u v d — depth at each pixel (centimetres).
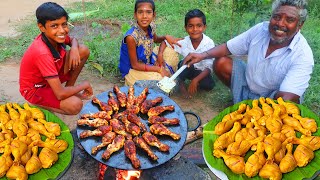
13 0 722
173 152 222
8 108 251
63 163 215
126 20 616
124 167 210
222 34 535
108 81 443
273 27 290
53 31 285
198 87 421
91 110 256
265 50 319
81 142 226
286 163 207
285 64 312
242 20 555
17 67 468
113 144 220
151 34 406
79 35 564
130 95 267
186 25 395
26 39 534
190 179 250
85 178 266
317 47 493
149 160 216
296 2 276
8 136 226
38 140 222
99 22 610
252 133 229
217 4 657
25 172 204
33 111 246
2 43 526
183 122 247
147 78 388
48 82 301
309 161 213
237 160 210
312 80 429
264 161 211
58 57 308
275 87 336
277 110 246
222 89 423
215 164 215
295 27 284
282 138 226
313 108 388
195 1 668
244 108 255
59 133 233
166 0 685
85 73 457
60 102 329
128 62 413
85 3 696
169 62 421
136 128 231
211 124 243
